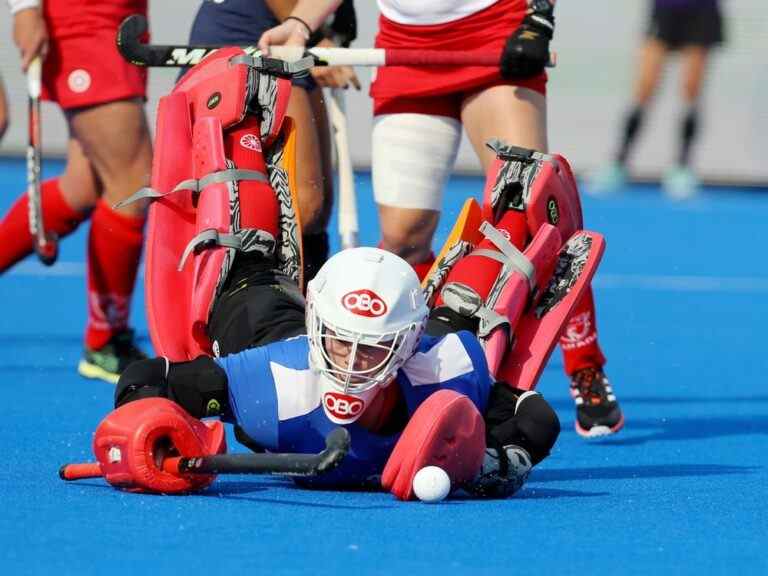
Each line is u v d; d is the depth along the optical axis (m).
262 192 18.61
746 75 66.19
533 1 19.66
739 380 27.72
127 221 25.61
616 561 13.24
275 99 19.50
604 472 18.78
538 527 14.55
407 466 15.20
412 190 21.33
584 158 66.38
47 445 19.44
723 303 38.69
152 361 15.75
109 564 12.59
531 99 20.25
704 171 66.81
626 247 49.56
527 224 18.62
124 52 19.91
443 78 20.50
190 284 18.12
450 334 16.12
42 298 36.44
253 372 15.41
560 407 24.66
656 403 25.16
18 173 59.16
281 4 22.25
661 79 66.12
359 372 14.66
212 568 12.53
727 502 16.45
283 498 15.60
